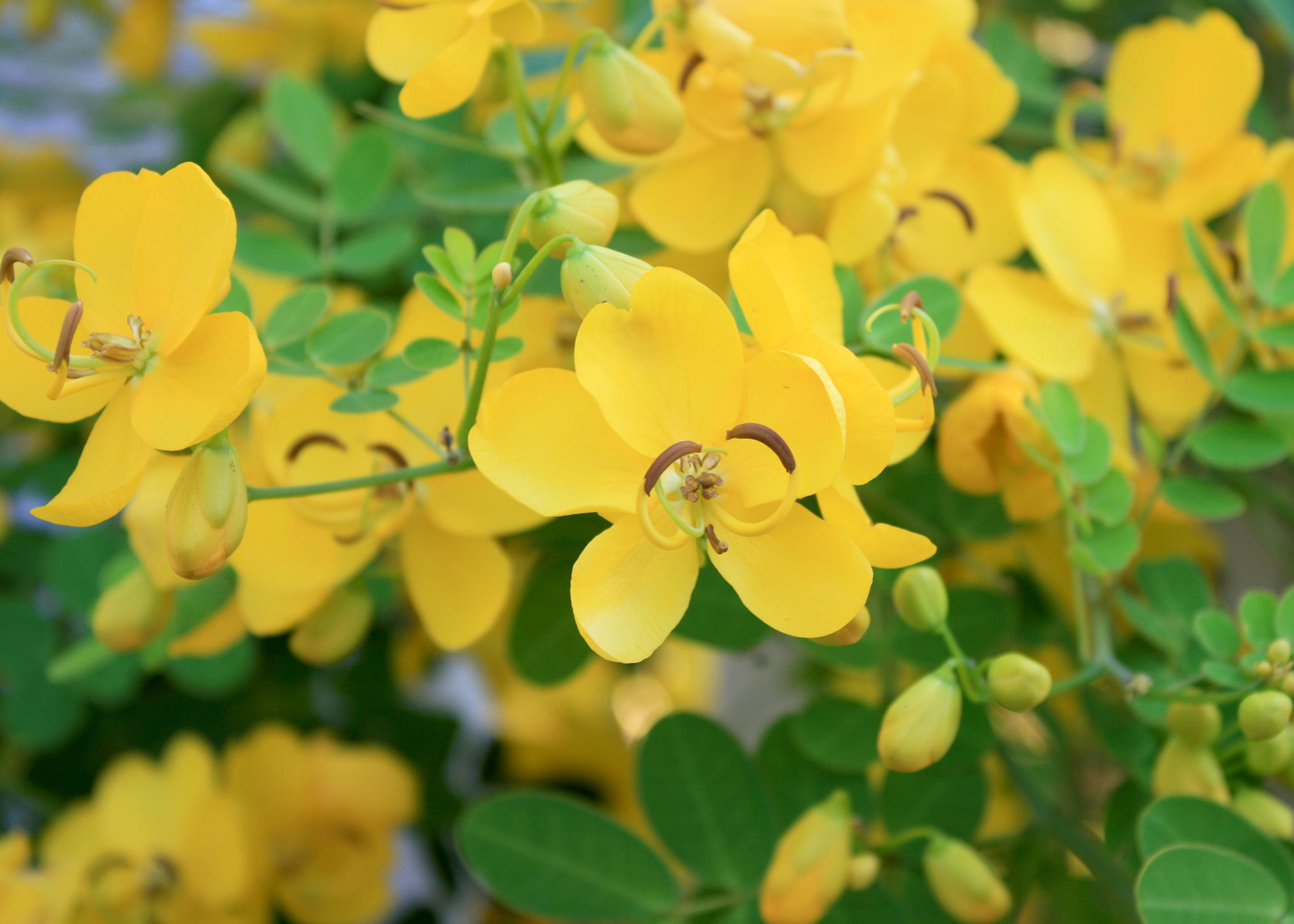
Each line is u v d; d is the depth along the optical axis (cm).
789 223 33
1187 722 31
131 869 38
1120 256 35
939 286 32
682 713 34
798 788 34
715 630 33
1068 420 32
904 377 32
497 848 33
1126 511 32
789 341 29
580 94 32
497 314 29
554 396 29
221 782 41
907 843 34
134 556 34
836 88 32
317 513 32
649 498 29
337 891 40
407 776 41
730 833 34
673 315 28
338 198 37
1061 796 38
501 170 37
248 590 32
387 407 31
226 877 38
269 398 34
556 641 35
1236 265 35
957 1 34
